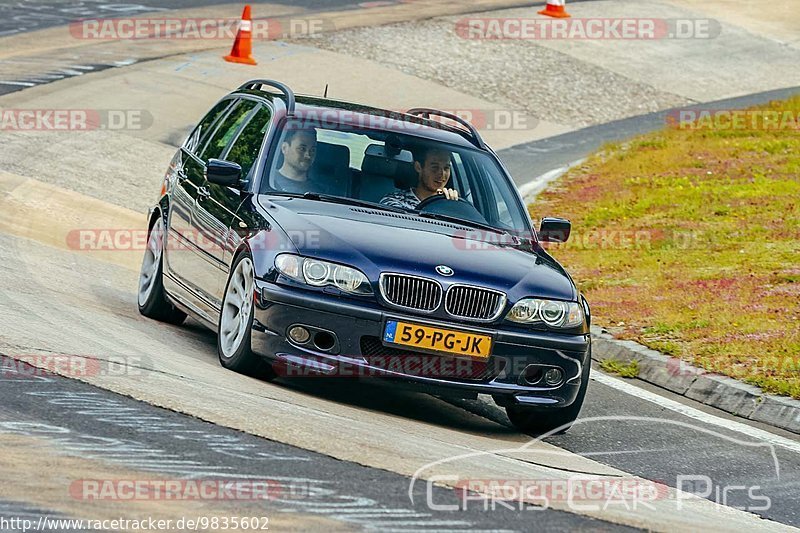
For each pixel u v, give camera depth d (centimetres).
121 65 7800
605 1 11775
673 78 9425
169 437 1939
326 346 2486
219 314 2770
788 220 5356
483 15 10744
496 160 3102
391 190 2862
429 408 2766
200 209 2997
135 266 4147
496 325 2522
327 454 1986
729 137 7506
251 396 2361
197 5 10244
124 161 5731
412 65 8700
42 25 8925
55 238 4238
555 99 8456
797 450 2752
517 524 1733
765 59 10338
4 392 2070
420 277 2497
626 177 6456
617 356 3597
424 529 1639
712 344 3559
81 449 1820
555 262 2817
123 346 2648
